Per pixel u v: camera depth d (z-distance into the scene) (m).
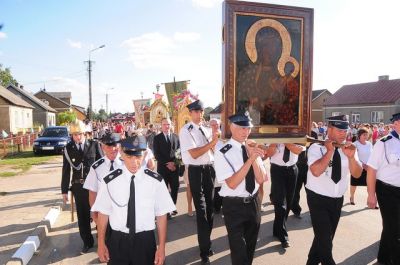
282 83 4.04
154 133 13.77
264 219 7.02
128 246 3.08
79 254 5.46
